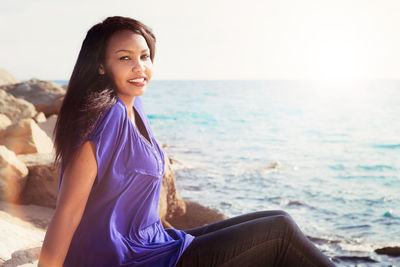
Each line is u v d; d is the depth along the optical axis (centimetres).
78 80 191
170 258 193
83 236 185
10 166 454
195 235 226
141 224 198
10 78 2858
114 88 199
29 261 280
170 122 3225
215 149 1812
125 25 198
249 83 13000
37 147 552
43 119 1000
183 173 1178
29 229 364
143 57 204
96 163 176
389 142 2186
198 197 925
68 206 171
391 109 4241
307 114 3969
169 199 545
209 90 8650
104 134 177
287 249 199
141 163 191
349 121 3366
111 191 184
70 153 175
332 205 902
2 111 980
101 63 196
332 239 667
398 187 1112
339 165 1488
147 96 6806
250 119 3572
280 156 1677
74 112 181
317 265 198
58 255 167
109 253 185
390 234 700
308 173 1295
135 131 192
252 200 920
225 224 227
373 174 1323
